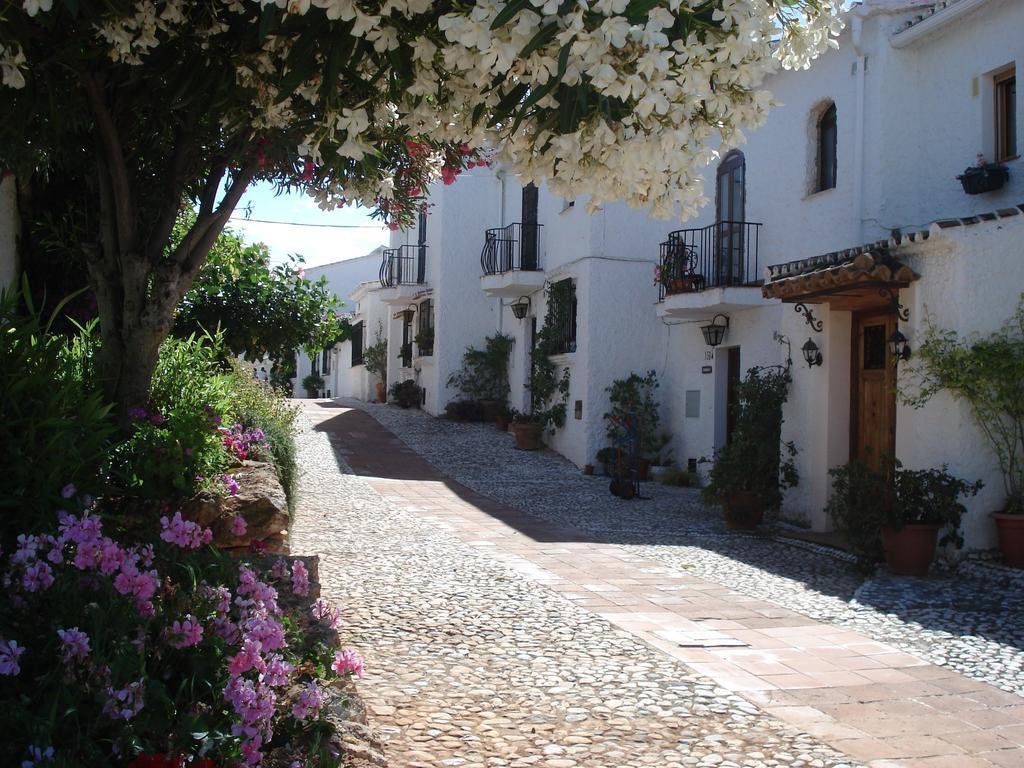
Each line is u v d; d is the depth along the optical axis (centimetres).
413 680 471
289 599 391
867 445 931
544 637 566
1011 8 986
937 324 841
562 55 294
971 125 1034
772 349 1275
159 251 500
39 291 739
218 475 531
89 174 529
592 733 408
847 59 1138
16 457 358
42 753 226
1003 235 827
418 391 2500
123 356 502
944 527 823
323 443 1831
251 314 937
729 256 1322
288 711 305
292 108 433
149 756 240
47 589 294
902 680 508
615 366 1614
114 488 472
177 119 492
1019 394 790
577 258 1661
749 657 544
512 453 1770
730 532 1050
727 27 326
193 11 420
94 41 405
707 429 1470
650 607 664
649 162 330
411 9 325
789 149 1251
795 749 399
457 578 732
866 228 1100
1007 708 462
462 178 2209
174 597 305
